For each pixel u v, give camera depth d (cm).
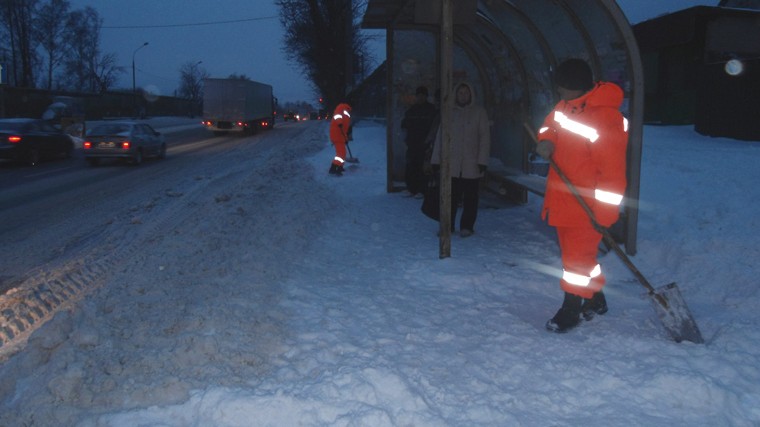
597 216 420
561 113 442
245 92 3712
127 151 1845
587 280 429
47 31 6969
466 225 736
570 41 710
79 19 7369
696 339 405
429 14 660
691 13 1894
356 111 4384
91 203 1151
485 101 1106
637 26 2173
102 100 5909
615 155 414
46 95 4594
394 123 1089
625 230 604
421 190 1021
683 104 1998
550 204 441
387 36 1064
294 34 4491
